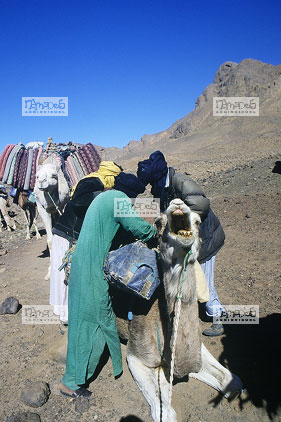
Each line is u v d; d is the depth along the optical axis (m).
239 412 3.68
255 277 6.51
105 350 4.67
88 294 3.81
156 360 3.59
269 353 4.43
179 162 50.09
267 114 94.56
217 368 3.86
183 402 3.85
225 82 122.81
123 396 4.01
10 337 5.26
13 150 7.92
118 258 3.63
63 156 7.74
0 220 15.52
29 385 4.09
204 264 4.54
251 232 9.42
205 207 4.04
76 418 3.77
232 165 35.59
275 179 16.56
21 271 8.16
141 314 3.60
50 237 7.54
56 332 5.31
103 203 3.79
